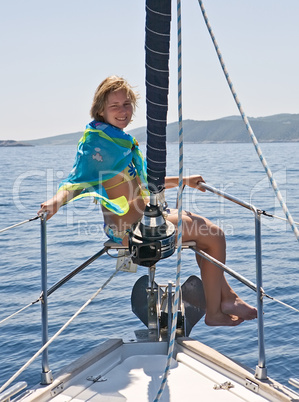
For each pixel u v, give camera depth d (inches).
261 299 106.7
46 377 105.6
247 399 102.3
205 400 103.2
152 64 78.7
